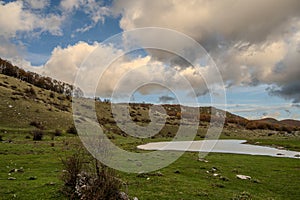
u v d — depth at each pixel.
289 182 26.31
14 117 76.00
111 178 14.55
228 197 18.94
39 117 83.00
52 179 20.73
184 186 21.34
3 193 16.75
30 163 28.56
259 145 77.44
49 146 44.06
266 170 33.19
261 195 20.81
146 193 18.53
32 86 140.75
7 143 44.81
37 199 15.62
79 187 15.54
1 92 99.56
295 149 66.06
